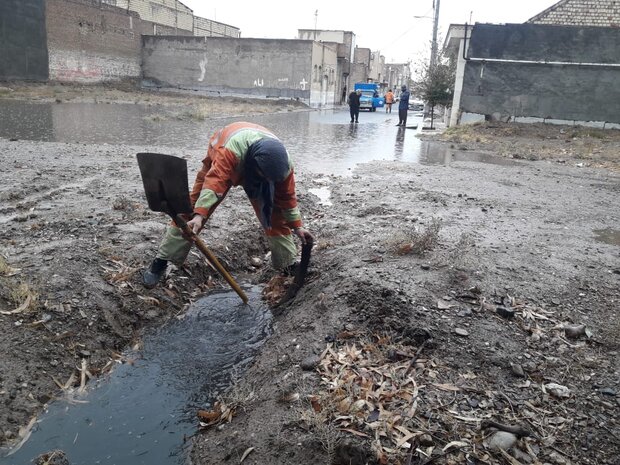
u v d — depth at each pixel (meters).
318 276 4.68
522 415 2.85
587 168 12.82
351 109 26.34
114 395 3.40
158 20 50.44
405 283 4.06
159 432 3.10
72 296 3.99
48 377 3.38
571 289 4.39
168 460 2.90
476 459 2.55
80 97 28.52
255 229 6.02
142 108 25.70
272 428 2.83
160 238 5.23
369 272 4.26
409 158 13.37
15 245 4.75
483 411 2.86
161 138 14.12
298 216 4.34
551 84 20.88
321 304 3.95
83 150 10.82
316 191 8.43
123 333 4.01
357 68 68.94
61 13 33.66
